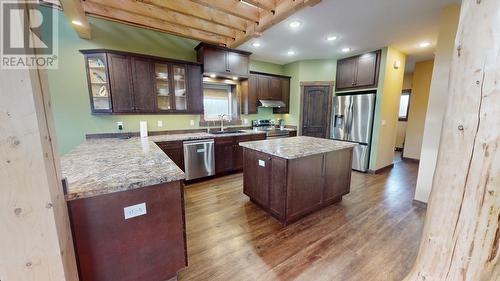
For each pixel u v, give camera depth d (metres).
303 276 1.61
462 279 0.82
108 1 2.16
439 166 0.88
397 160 5.50
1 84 0.71
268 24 2.46
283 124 5.50
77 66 3.01
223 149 3.97
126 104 3.14
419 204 2.79
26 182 0.78
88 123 3.18
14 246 0.80
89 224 1.17
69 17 2.29
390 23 2.89
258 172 2.60
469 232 0.79
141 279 1.37
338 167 2.74
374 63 4.08
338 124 4.73
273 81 5.00
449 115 0.82
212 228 2.27
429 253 0.92
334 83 4.89
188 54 3.88
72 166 1.58
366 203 2.87
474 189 0.76
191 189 3.39
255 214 2.57
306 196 2.42
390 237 2.10
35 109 0.77
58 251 0.88
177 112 3.62
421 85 5.17
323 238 2.09
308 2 1.96
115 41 3.21
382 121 4.18
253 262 1.76
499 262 0.77
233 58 4.02
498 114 0.69
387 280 1.57
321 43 3.72
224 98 4.57
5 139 0.73
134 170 1.48
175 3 2.19
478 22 0.70
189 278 1.59
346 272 1.65
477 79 0.72
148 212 1.34
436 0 2.32
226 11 2.27
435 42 3.63
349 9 2.50
